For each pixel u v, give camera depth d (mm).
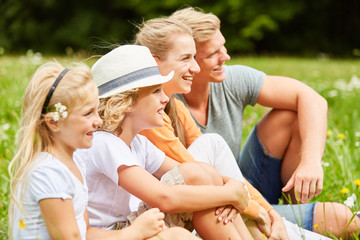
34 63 8297
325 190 3588
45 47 21734
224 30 20375
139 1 20625
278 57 19484
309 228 2939
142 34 2936
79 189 2188
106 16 22047
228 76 3377
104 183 2498
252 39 21453
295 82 3365
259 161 3477
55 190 2066
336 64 13844
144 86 2428
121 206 2545
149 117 2500
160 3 20391
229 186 2490
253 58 17125
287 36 21609
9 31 21953
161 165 2775
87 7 21969
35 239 2094
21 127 2174
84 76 2146
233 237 2455
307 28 21562
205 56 3100
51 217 2066
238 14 19766
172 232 2244
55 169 2096
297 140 3344
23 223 1989
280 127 3375
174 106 3033
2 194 3398
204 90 3262
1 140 4508
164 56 2844
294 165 3363
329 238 2771
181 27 2883
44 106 2117
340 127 5477
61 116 2105
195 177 2486
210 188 2430
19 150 2127
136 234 2201
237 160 3510
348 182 3707
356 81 7352
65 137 2146
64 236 2070
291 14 19922
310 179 2992
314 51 21391
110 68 2484
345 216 2896
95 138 2461
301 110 3250
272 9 19969
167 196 2361
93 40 21484
